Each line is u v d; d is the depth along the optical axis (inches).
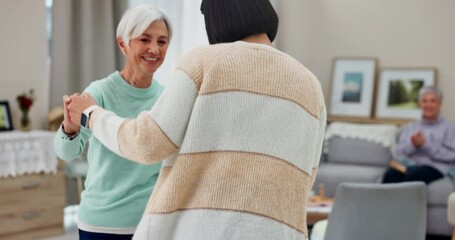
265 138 52.4
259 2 56.9
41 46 209.2
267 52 55.0
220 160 51.9
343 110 249.6
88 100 58.7
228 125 52.2
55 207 184.7
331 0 256.8
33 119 207.6
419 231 117.0
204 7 58.2
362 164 223.9
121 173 73.6
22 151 177.5
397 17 245.0
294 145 53.7
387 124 236.2
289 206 53.2
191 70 52.8
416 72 239.5
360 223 112.3
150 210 53.1
